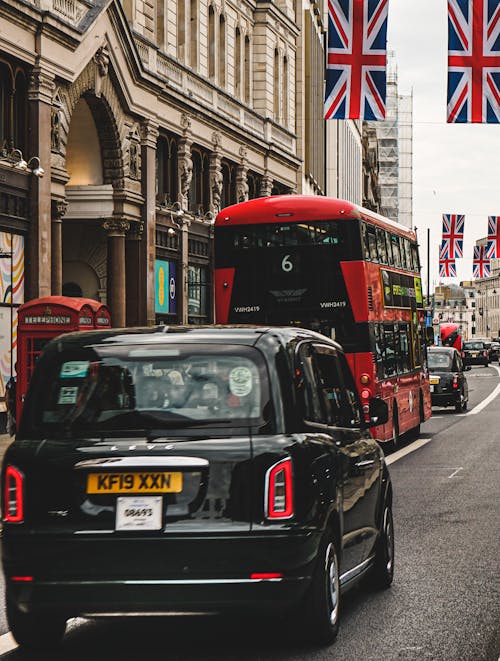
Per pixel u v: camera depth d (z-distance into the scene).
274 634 8.52
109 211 36.62
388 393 24.23
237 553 7.39
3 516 7.64
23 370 24.19
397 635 8.39
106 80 34.78
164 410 7.68
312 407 8.22
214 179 46.06
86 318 24.56
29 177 29.36
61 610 7.51
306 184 64.56
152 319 38.75
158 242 40.25
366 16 27.81
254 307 22.31
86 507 7.51
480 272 90.19
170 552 7.40
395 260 26.09
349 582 8.73
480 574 10.82
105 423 7.69
